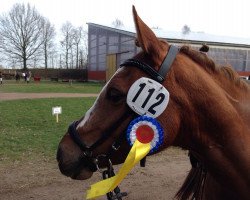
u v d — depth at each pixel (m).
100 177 5.78
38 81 43.09
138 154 1.89
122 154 2.02
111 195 2.40
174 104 1.94
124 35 33.72
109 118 1.98
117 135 1.97
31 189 5.26
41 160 6.66
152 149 1.92
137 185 5.56
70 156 2.08
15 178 5.68
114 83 1.96
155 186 5.53
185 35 30.69
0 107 14.40
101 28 39.22
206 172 2.37
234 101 2.09
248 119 2.11
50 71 50.97
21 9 56.31
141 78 1.92
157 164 6.70
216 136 2.03
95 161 2.04
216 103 1.99
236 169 2.06
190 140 2.06
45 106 14.92
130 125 1.93
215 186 2.29
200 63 2.10
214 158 2.06
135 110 1.92
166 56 1.97
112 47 36.75
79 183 5.54
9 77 50.34
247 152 2.05
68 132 2.17
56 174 5.90
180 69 1.97
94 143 2.01
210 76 2.08
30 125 10.19
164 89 1.92
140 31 1.86
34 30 57.59
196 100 1.97
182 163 6.80
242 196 2.11
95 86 32.47
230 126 2.03
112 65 36.72
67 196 5.03
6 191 5.16
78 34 63.03
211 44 29.09
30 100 17.42
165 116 1.93
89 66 44.31
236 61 31.28
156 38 1.94
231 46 30.33
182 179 5.87
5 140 8.14
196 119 1.99
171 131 1.95
